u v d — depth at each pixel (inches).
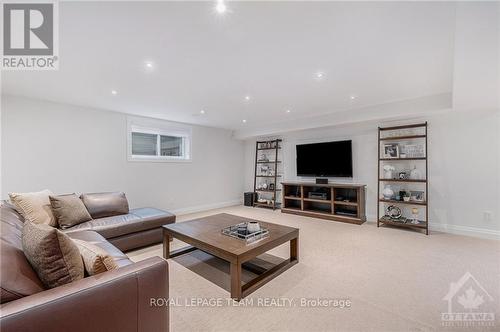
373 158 169.0
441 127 142.5
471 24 54.3
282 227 98.3
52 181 133.8
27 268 39.3
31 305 32.0
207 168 219.5
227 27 65.5
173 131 194.7
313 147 195.3
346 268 91.2
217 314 64.4
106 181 154.7
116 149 159.8
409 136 146.6
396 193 157.2
